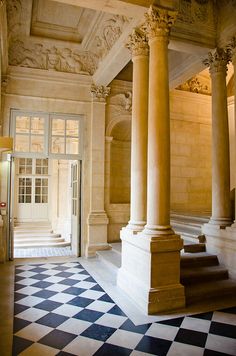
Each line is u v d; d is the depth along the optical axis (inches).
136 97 213.5
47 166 501.0
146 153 211.0
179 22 226.8
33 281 229.6
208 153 394.9
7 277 237.5
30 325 153.5
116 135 354.0
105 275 246.4
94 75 312.0
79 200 319.9
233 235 213.0
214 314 167.8
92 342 136.7
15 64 295.6
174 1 188.2
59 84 312.2
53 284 222.2
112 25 245.6
